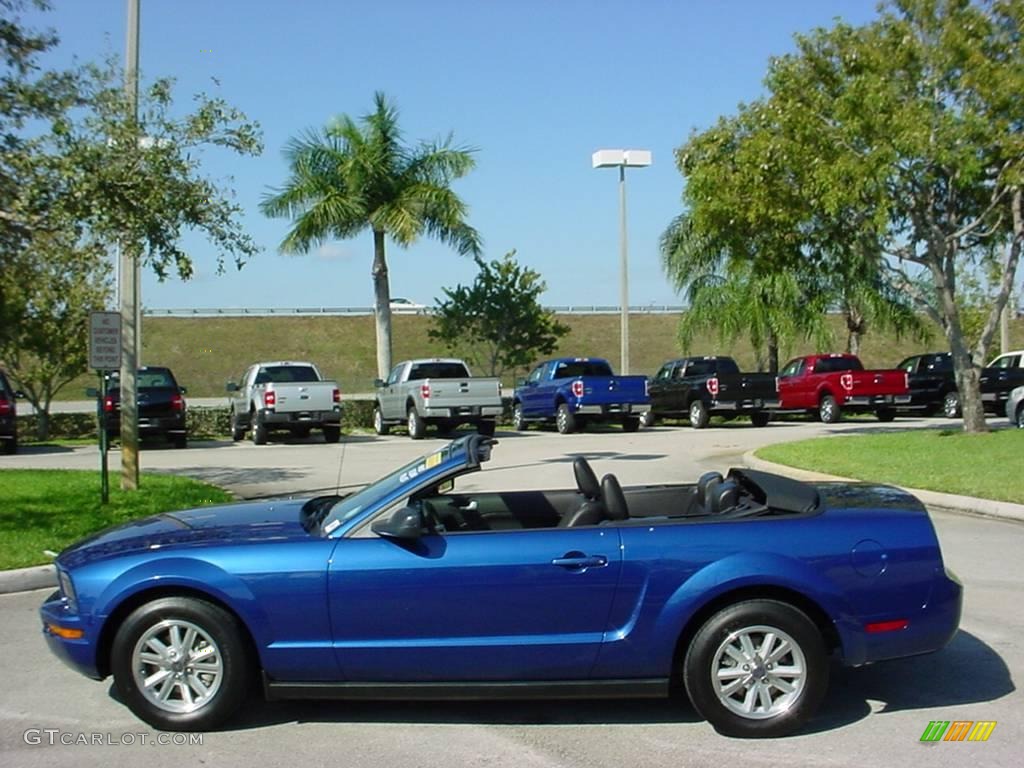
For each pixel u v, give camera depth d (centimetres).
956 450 1697
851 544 567
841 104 1772
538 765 525
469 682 566
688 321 3650
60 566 610
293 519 639
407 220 2855
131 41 1320
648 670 563
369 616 563
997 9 1773
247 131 1298
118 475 1620
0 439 2269
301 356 5688
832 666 690
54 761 541
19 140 1256
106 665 590
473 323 3409
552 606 561
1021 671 674
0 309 2159
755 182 1877
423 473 593
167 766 531
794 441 2041
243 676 574
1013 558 1020
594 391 2717
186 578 566
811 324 3475
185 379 5328
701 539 566
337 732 577
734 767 520
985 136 1733
